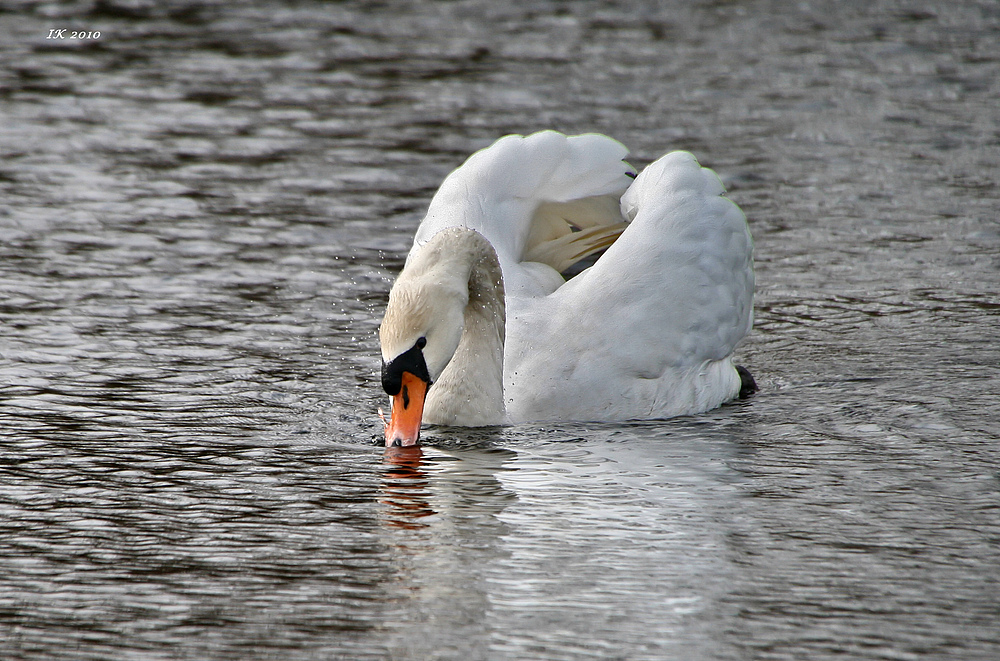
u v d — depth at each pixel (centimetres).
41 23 2936
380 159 2017
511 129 2172
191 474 961
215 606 754
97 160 1989
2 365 1200
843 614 739
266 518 880
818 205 1797
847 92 2397
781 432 1066
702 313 1152
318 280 1493
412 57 2684
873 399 1139
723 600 756
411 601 758
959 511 884
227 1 3212
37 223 1680
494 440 1050
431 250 1048
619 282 1137
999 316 1367
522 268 1191
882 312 1395
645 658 692
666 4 3161
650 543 836
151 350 1257
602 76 2528
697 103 2334
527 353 1116
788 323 1372
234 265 1540
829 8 3109
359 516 882
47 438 1031
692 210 1180
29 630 727
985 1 3148
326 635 720
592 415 1112
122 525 868
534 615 739
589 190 1233
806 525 863
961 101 2323
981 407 1105
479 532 854
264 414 1102
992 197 1809
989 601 754
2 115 2225
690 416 1130
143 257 1560
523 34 2878
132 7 3122
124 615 745
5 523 869
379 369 1225
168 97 2375
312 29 2931
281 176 1928
